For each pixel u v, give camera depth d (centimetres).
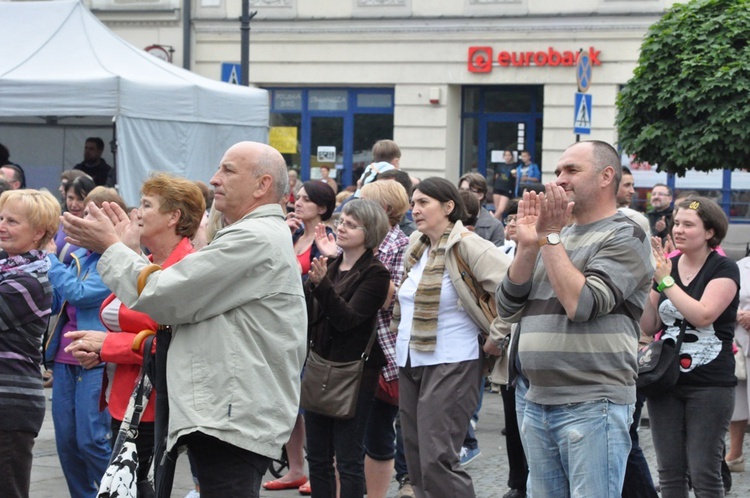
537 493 553
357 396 704
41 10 1573
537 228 520
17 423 618
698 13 1380
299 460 896
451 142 2681
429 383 699
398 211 841
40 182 1748
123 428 558
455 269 698
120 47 1563
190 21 2792
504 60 2584
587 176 537
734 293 696
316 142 2800
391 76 2692
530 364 539
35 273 629
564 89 2541
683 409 699
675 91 1375
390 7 2677
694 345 692
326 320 710
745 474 978
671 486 702
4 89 1382
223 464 500
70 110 1404
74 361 728
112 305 617
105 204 518
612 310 529
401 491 867
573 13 2509
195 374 494
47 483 882
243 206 524
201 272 488
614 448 530
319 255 862
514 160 2662
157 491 516
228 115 1589
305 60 2761
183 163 1510
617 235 528
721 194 2433
